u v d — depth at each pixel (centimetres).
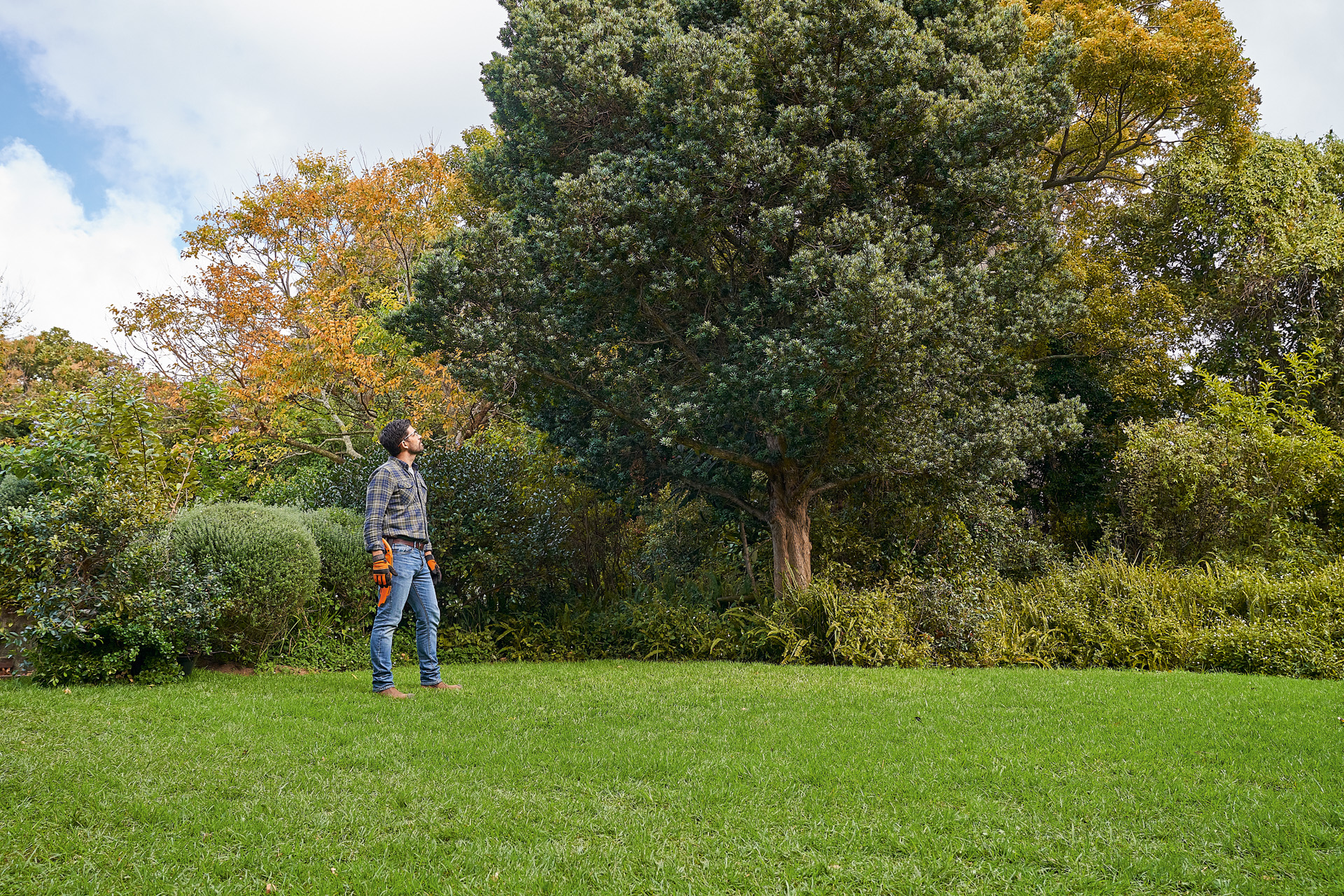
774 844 334
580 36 1088
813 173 963
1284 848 332
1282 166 1873
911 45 1013
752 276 1107
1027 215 1119
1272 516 1257
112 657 669
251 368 1552
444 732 512
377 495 659
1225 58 1591
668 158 980
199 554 770
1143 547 1375
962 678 775
